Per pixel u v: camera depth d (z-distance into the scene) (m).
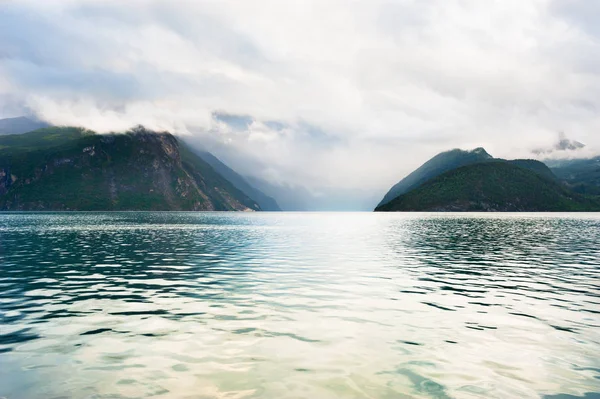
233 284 21.86
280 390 8.98
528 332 13.34
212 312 15.82
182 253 37.19
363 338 12.68
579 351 11.56
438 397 8.65
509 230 77.31
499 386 9.25
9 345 11.94
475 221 130.12
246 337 12.73
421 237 59.50
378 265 29.44
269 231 76.81
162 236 61.09
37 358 10.89
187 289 20.38
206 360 10.78
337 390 8.99
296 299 18.14
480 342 12.35
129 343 12.14
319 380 9.54
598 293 19.58
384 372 10.03
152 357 10.98
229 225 105.44
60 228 83.00
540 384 9.34
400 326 13.98
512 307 16.80
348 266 28.84
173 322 14.39
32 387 9.09
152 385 9.20
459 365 10.50
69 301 17.72
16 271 26.52
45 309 16.30
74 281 22.75
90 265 29.23
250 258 33.59
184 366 10.35
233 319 14.81
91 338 12.62
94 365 10.41
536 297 18.72
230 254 36.62
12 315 15.36
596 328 13.77
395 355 11.20
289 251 39.31
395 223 117.44
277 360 10.79
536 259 33.03
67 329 13.55
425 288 20.75
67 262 30.78
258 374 9.87
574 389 9.08
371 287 21.03
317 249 41.44
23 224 102.00
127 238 56.28
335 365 10.48
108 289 20.48
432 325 14.12
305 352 11.41
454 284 21.91
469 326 14.02
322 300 17.95
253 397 8.64
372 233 69.69
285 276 24.48
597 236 60.09
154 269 27.41
